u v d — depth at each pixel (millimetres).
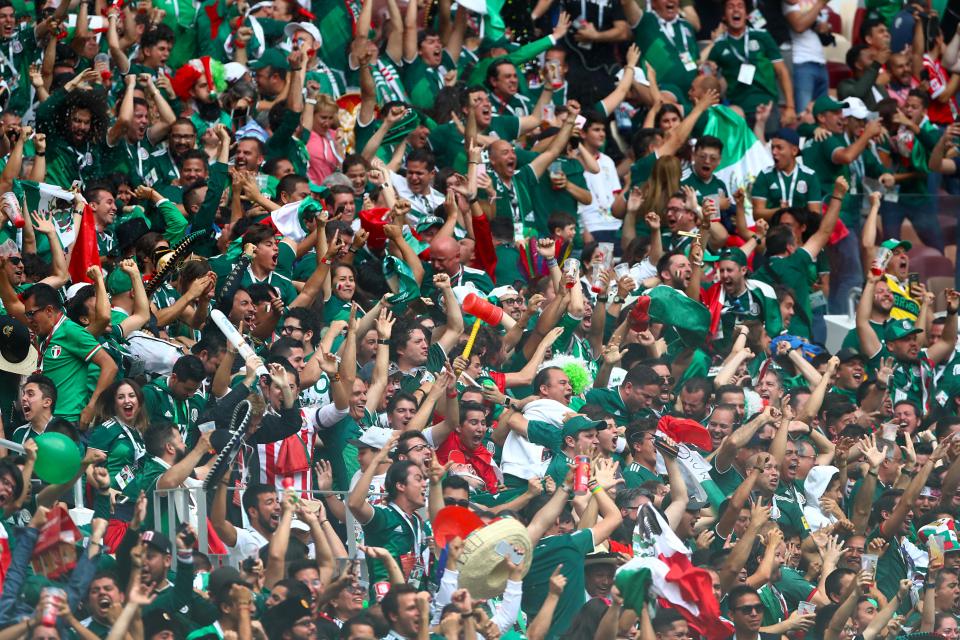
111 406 29266
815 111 50906
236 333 28984
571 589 28812
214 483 26969
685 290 40000
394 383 34000
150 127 40406
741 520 32531
